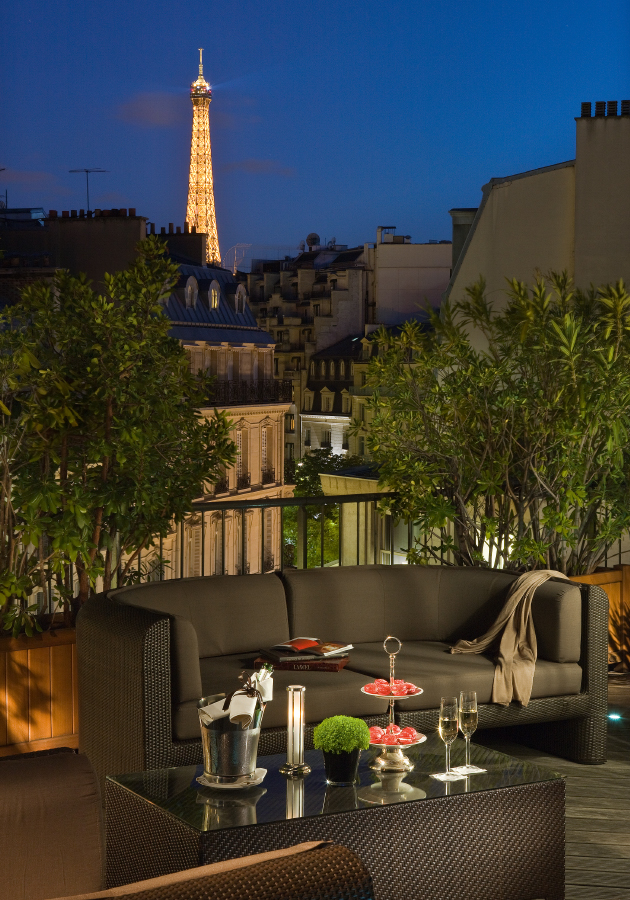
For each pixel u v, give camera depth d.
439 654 4.86
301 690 3.23
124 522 5.18
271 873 1.38
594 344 6.23
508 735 5.12
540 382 6.25
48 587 5.21
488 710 4.52
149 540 5.51
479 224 9.41
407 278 46.03
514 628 4.82
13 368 4.74
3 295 19.33
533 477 6.44
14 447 5.00
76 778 2.00
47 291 5.07
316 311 58.09
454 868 3.01
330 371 54.91
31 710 4.78
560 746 4.84
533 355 6.26
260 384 36.28
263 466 36.53
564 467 6.27
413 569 5.32
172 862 2.84
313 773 3.21
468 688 4.49
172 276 5.24
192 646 4.04
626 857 3.69
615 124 8.67
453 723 3.21
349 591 5.13
